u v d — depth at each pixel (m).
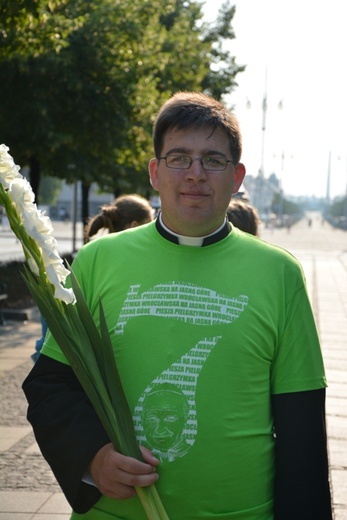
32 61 14.51
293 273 2.33
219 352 2.18
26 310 13.36
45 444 2.19
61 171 18.66
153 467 2.12
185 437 2.14
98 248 2.40
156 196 27.30
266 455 2.23
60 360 2.26
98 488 2.15
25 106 14.86
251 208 4.50
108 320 2.27
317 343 2.31
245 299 2.24
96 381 2.10
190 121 2.22
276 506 2.23
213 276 2.26
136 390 2.18
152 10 17.38
